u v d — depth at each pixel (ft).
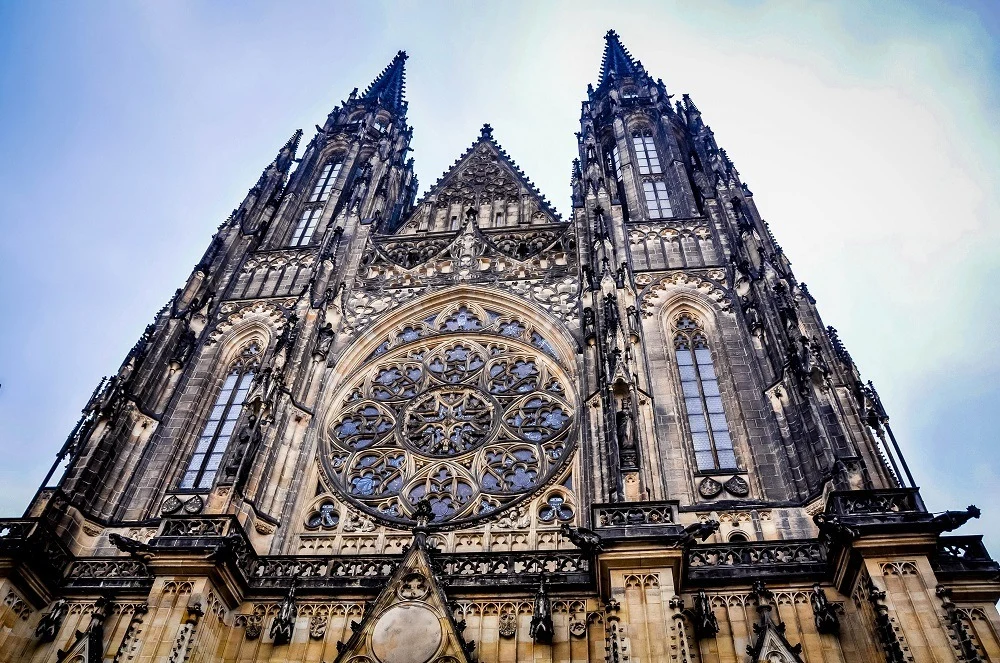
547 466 167.43
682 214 241.55
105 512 165.78
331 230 239.09
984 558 130.41
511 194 261.65
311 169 296.30
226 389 202.39
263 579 143.64
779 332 179.52
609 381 160.56
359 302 218.79
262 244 253.65
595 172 248.32
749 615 128.57
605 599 125.49
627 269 203.82
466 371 193.88
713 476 162.50
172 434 185.26
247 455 160.45
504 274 220.23
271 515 161.17
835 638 123.13
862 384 171.53
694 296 204.03
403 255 238.48
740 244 209.46
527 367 193.26
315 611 138.31
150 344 199.93
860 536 122.31
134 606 142.31
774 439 164.76
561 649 127.54
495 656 127.44
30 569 140.97
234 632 136.98
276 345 188.24
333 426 186.39
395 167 303.07
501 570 140.56
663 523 128.47
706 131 270.05
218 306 222.07
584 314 191.93
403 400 189.16
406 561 135.95
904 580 117.70
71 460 166.30
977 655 106.11
